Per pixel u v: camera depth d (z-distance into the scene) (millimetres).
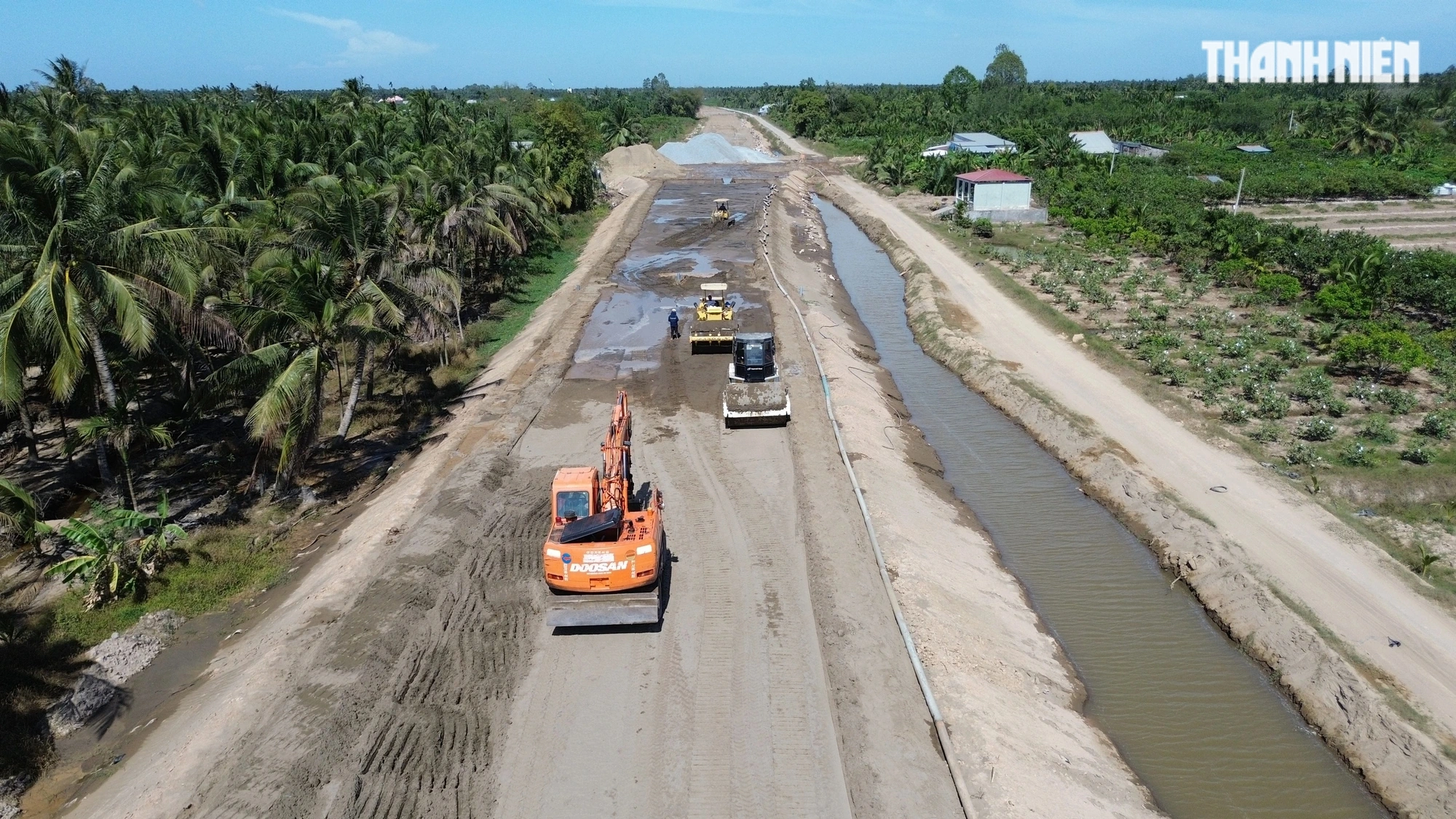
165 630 20984
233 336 27547
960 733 16594
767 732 16578
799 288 52219
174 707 18125
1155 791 17094
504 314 48656
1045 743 17203
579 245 67750
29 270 23172
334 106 87125
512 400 33625
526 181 57469
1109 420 32594
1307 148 102250
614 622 18281
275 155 45625
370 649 18234
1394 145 97812
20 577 23281
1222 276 50625
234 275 31500
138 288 23609
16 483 28562
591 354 39688
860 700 17203
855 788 15094
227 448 31438
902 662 18453
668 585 21312
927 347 43750
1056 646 21516
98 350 24453
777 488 26438
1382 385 34781
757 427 30891
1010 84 162500
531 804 15016
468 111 115500
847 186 98312
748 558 22547
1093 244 60031
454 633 19406
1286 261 50781
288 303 25438
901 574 21922
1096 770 16969
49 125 35469
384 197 41250
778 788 15273
